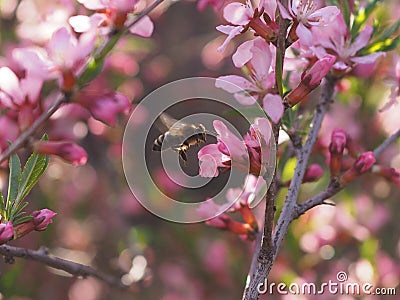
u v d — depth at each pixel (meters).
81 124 0.43
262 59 0.25
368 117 0.38
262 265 0.25
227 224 0.28
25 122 0.23
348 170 0.28
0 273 0.38
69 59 0.22
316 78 0.24
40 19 0.37
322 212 0.39
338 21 0.28
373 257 0.38
